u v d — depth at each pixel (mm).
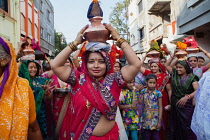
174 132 4012
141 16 20406
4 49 1663
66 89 3348
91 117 2059
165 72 4840
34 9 17094
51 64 2129
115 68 4422
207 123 2051
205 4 8062
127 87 4008
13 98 1651
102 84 2105
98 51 2104
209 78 2223
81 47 2221
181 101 3850
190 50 4566
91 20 2145
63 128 3344
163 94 4551
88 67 2135
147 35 18562
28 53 3342
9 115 1589
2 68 1704
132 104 3938
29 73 3311
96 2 2148
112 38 2266
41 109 3408
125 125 4020
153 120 3961
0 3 10133
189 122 3795
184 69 3982
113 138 2123
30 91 1855
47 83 3398
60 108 3410
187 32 10430
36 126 1970
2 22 10141
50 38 25938
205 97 2170
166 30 15180
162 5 16266
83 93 2074
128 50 2102
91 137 2055
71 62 4141
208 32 9977
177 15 10828
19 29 12055
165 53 5164
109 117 2043
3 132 1547
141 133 4289
